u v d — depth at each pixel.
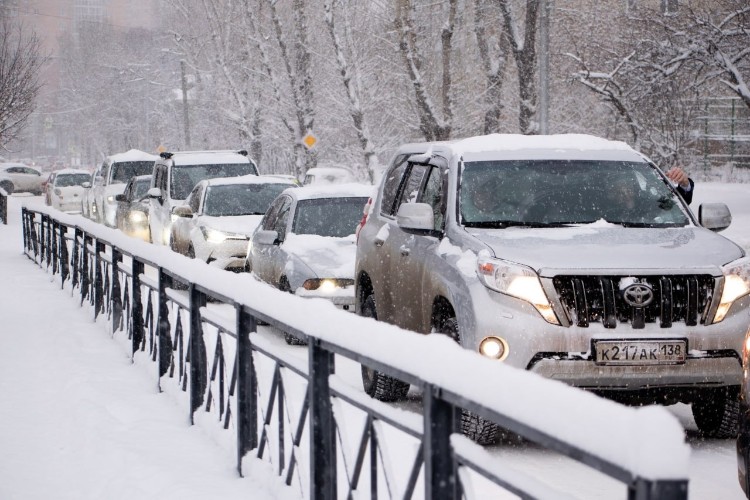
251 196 47.47
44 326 33.03
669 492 5.99
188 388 20.45
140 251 24.88
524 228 19.91
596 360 17.08
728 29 82.62
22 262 59.62
